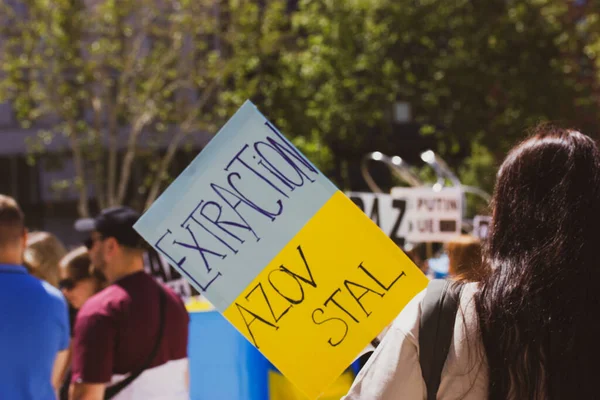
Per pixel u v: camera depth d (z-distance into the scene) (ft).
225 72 55.42
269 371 12.44
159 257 15.70
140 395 9.49
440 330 4.71
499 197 5.00
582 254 4.61
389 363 4.79
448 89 63.67
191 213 5.69
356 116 61.82
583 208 4.71
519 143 5.15
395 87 61.87
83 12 53.67
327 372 5.58
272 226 5.66
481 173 64.75
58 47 52.70
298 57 60.95
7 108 70.59
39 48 55.06
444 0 61.77
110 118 57.57
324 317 5.60
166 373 9.78
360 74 63.87
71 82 55.77
